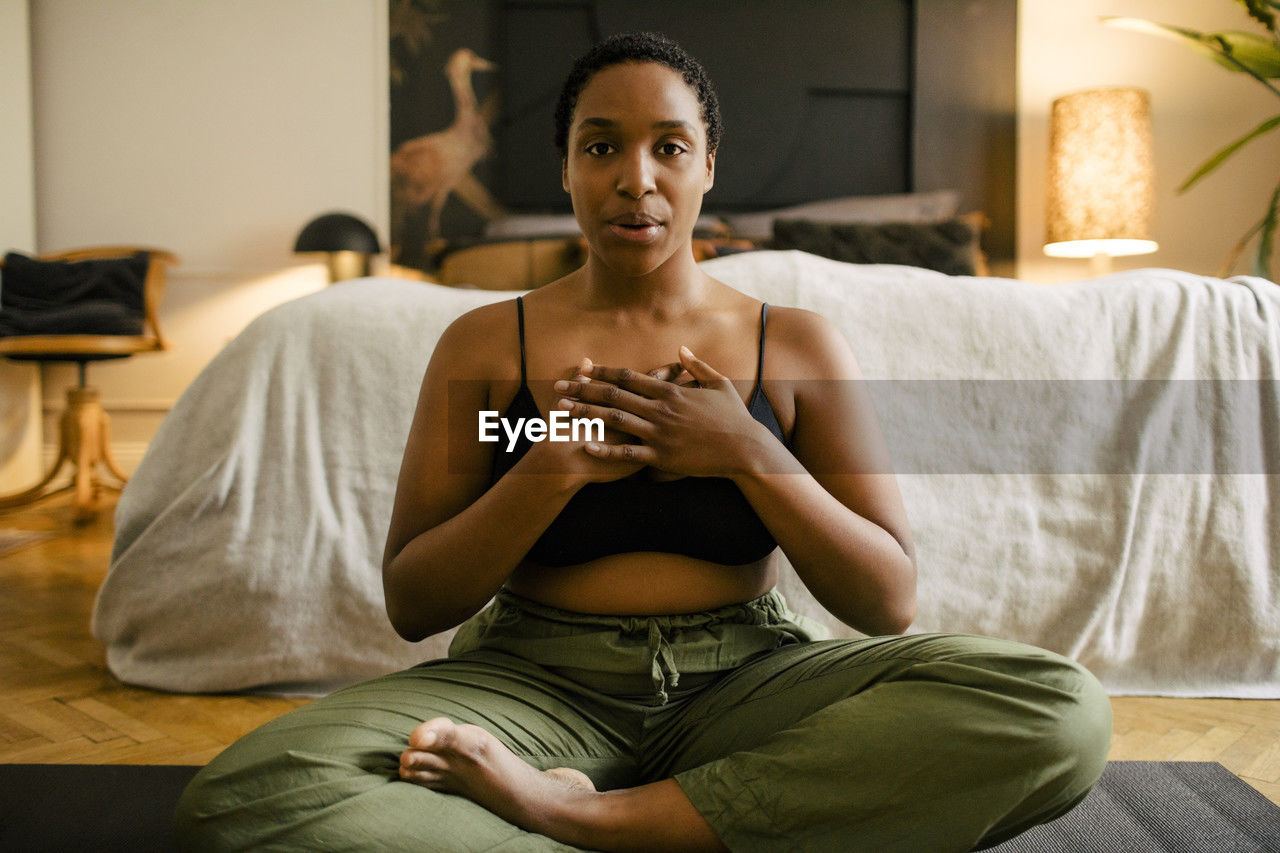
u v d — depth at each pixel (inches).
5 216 153.1
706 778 28.9
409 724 29.3
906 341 60.4
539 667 33.8
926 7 161.0
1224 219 165.2
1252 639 59.7
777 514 31.1
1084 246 154.9
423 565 32.2
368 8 161.5
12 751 50.8
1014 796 26.8
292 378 59.5
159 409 163.2
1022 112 163.3
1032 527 59.5
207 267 163.8
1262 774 47.9
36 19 160.4
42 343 131.2
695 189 32.9
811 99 162.2
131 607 60.2
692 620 33.6
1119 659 60.0
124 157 162.6
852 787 27.5
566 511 32.3
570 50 160.4
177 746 51.4
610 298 35.5
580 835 28.0
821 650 33.0
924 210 156.7
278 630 57.9
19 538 118.3
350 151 163.0
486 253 146.0
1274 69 142.3
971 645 29.3
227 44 162.4
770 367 35.6
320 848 25.6
